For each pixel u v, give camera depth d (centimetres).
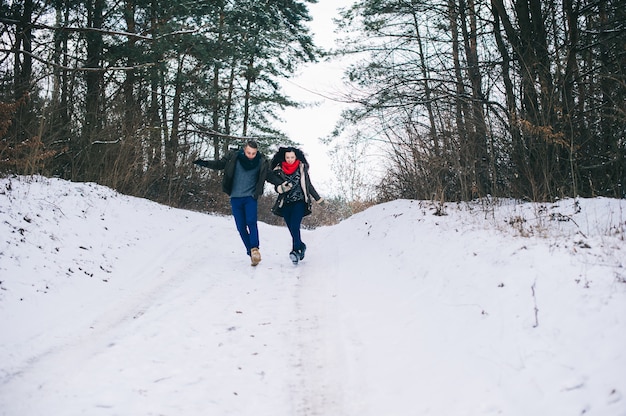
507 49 895
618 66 802
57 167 1159
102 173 1189
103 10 1380
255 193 696
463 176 854
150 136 1424
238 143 2091
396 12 1227
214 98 1767
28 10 1162
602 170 792
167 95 1706
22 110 986
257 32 2053
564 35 871
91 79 1343
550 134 692
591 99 819
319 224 2273
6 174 743
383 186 1300
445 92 900
